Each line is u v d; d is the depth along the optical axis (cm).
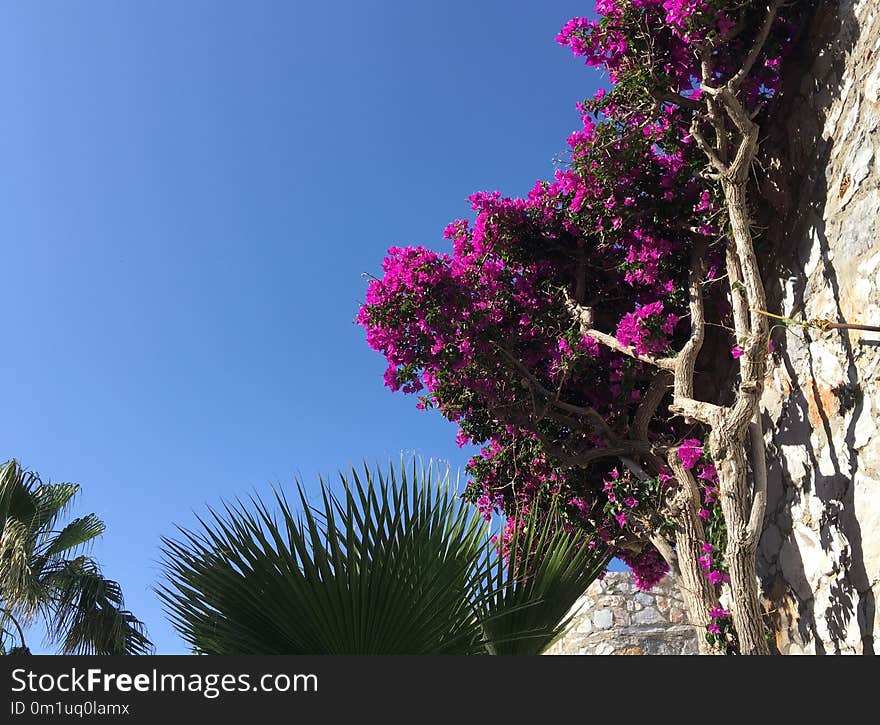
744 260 341
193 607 262
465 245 529
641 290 495
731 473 329
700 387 473
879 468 287
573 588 333
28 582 729
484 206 521
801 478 349
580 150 439
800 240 361
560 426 518
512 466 539
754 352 328
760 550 391
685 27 370
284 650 262
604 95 436
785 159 380
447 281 493
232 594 259
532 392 488
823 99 346
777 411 376
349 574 254
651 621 713
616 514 429
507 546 343
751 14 382
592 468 482
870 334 296
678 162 430
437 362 501
